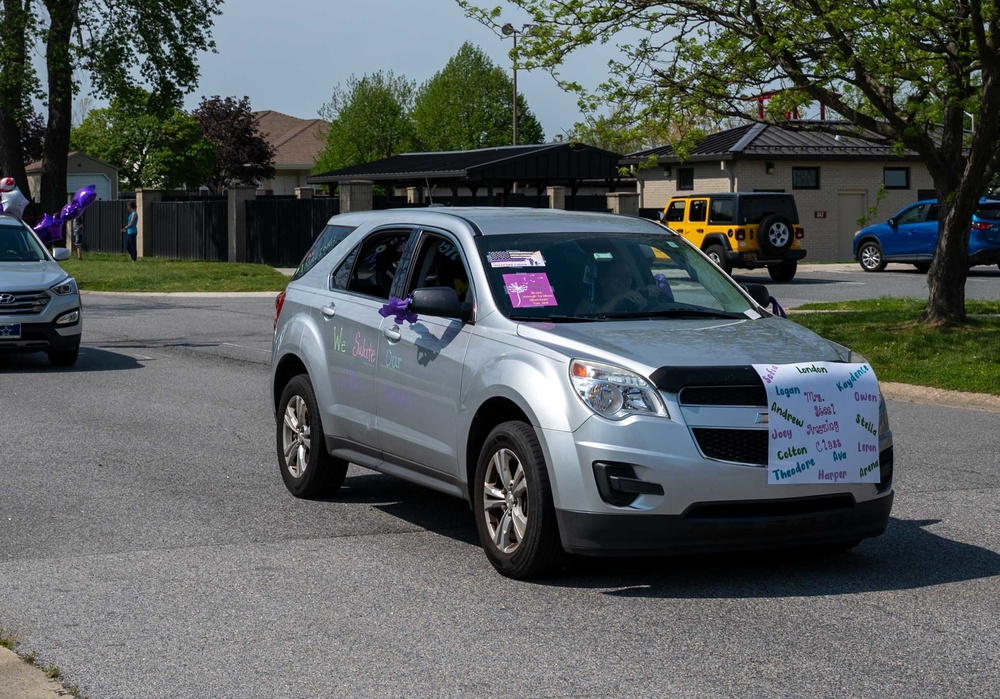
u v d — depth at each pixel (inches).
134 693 190.9
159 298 1144.8
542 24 637.3
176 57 1594.5
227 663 204.5
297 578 257.0
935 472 372.2
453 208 313.9
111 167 2920.8
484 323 271.6
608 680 194.7
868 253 1373.0
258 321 890.1
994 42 570.3
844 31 580.1
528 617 229.1
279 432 346.6
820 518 246.1
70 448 407.8
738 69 624.1
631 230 303.9
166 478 361.4
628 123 655.8
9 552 277.9
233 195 1569.9
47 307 607.2
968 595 243.3
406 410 290.5
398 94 3341.5
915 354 607.2
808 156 1668.3
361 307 314.7
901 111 644.1
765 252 1243.8
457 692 190.1
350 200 1403.8
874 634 218.1
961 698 186.5
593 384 240.7
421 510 323.3
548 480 245.3
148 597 243.0
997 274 1296.8
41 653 209.8
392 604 238.2
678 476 235.0
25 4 1493.6
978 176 631.2
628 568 264.2
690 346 251.4
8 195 891.4
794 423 242.1
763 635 217.8
